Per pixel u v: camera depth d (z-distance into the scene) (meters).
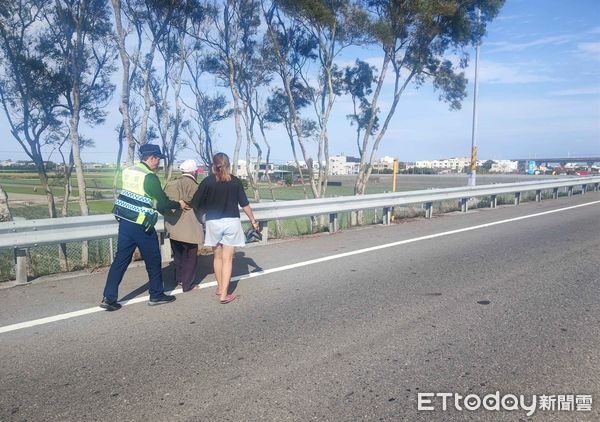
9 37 15.27
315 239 11.02
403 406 3.72
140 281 7.26
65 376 4.24
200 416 3.61
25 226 6.92
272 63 19.22
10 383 4.12
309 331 5.23
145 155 6.15
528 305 6.04
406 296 6.47
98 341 4.99
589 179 26.03
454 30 17.92
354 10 16.17
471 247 9.88
